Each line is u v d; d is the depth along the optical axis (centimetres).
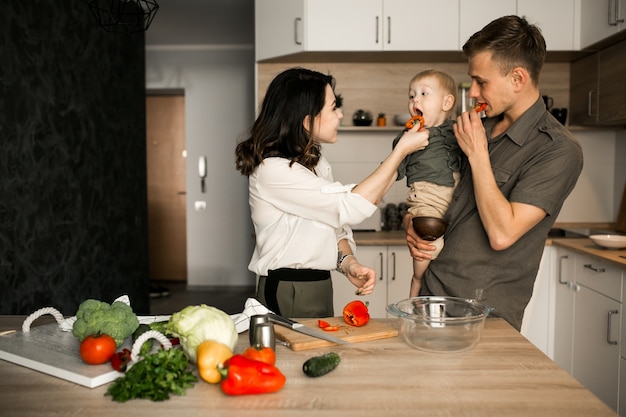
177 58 624
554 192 162
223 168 634
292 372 124
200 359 116
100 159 412
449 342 136
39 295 329
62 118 356
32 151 321
